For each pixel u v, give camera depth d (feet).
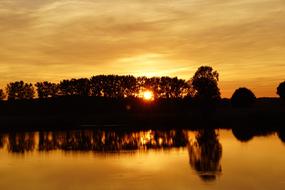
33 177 127.54
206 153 170.19
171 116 460.96
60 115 511.81
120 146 201.87
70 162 154.81
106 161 154.30
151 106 561.43
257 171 127.75
